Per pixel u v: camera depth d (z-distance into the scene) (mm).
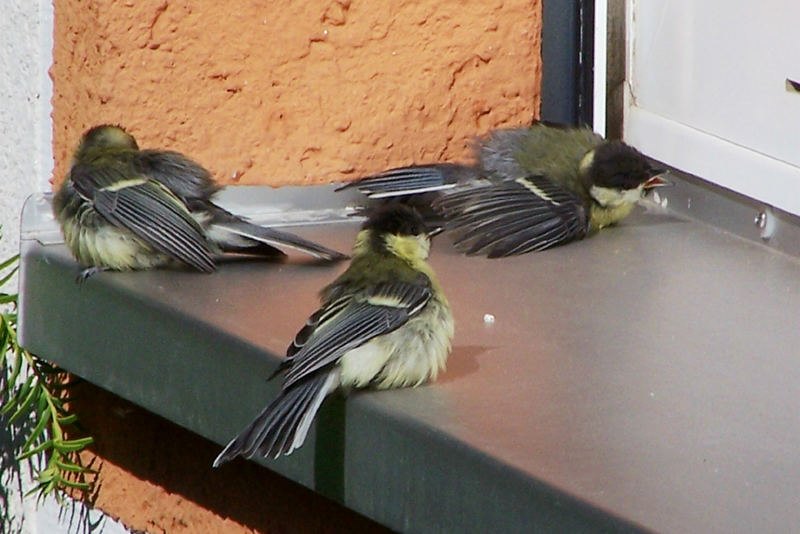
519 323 7848
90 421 9766
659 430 6203
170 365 7660
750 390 6789
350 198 9875
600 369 7055
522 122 10211
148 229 8477
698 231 10141
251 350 6977
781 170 9352
